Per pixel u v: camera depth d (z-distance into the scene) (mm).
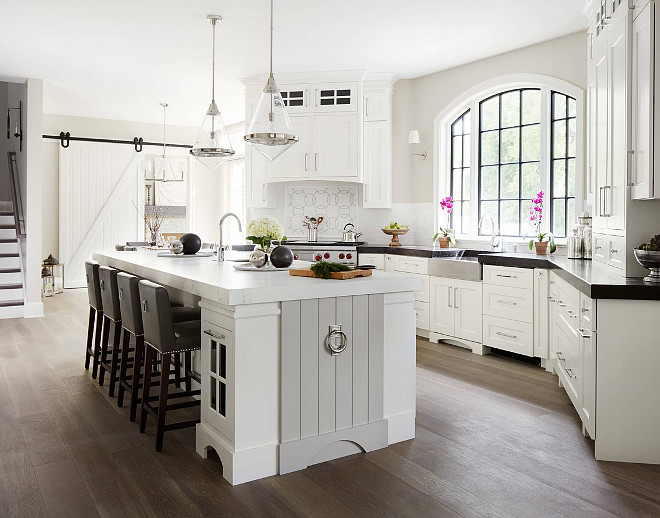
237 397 2623
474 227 6355
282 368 2734
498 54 5891
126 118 9727
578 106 5211
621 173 3412
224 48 5711
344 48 5695
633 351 2881
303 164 6777
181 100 8203
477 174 6324
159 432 3000
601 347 2912
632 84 3264
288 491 2562
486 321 5195
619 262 3441
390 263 6363
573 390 3508
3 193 8984
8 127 8250
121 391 3742
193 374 3789
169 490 2568
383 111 6684
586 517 2334
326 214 7211
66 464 2838
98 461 2877
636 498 2500
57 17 4867
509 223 6062
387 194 6738
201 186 10688
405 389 3201
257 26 5066
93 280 4387
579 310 3340
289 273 3229
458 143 6594
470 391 4113
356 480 2676
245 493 2543
